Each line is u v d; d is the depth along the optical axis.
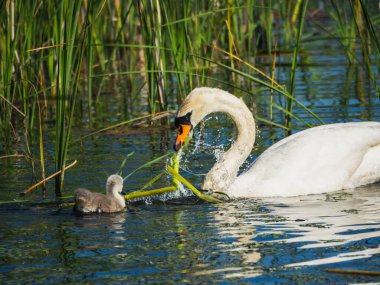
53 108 20.41
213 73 24.02
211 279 8.57
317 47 28.42
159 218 11.20
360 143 13.49
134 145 16.08
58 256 9.44
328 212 11.41
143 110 19.59
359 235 10.02
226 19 20.58
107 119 18.77
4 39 16.58
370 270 8.70
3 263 9.23
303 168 13.15
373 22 22.08
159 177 12.99
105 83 24.08
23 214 11.52
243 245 9.72
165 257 9.32
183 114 13.14
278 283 8.41
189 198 12.56
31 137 17.16
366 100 19.14
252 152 15.37
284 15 27.31
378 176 13.71
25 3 16.98
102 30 22.41
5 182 13.47
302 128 16.95
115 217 11.30
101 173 13.81
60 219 11.21
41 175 13.88
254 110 19.03
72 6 12.55
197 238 10.06
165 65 17.34
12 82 17.88
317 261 9.05
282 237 10.02
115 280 8.59
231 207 11.98
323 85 21.34
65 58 12.59
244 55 23.67
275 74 23.36
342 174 13.23
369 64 15.34
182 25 16.86
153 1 16.08
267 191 12.90
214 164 13.77
